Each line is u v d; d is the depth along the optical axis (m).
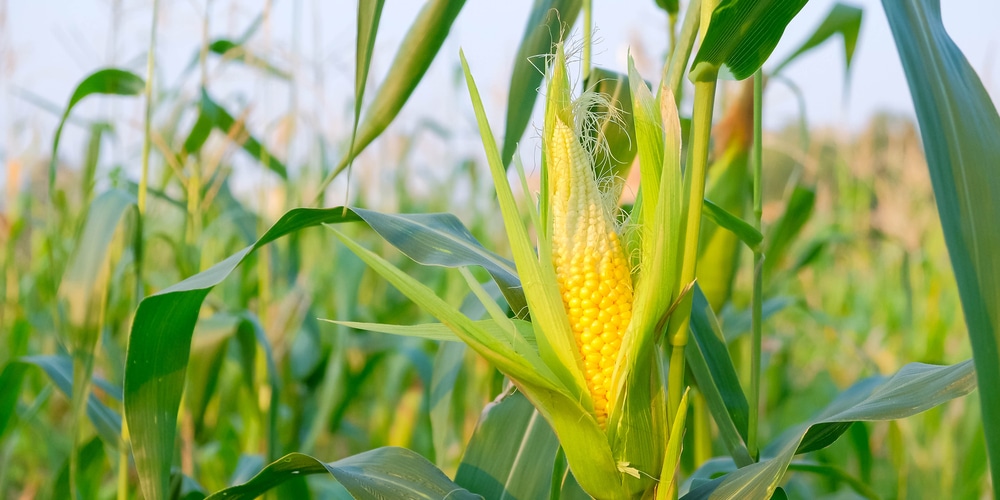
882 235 1.96
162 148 1.60
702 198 0.88
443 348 1.27
